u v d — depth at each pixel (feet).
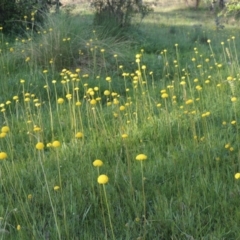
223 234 11.04
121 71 27.25
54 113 19.80
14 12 35.99
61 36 27.71
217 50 35.22
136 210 12.01
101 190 13.05
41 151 15.34
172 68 27.68
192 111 17.87
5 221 11.77
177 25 53.88
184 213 11.94
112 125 18.31
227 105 19.69
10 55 27.40
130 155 15.55
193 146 15.62
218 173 13.48
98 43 28.27
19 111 20.40
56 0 40.22
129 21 39.11
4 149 16.37
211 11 71.77
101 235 11.25
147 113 18.98
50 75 25.13
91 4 39.63
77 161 15.01
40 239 11.19
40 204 12.82
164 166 14.53
